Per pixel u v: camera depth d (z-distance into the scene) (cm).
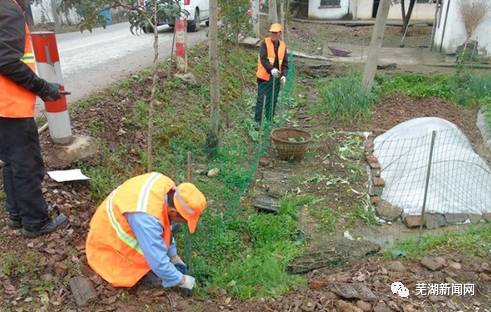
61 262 340
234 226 466
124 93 667
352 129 801
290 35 1734
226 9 800
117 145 543
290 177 611
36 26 1533
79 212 410
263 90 729
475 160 592
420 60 1430
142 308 309
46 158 455
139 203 290
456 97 976
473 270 376
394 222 520
